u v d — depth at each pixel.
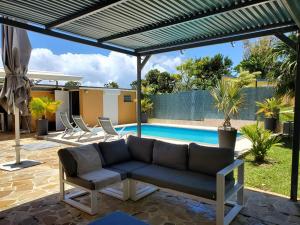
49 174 5.21
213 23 4.03
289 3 2.68
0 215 3.40
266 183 4.50
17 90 5.40
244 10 3.48
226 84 7.02
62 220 3.27
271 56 8.38
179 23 3.95
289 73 7.68
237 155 6.13
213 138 10.46
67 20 3.77
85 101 12.77
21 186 4.50
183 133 11.99
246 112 11.27
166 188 3.41
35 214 3.43
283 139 8.59
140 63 6.07
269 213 3.41
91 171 3.84
